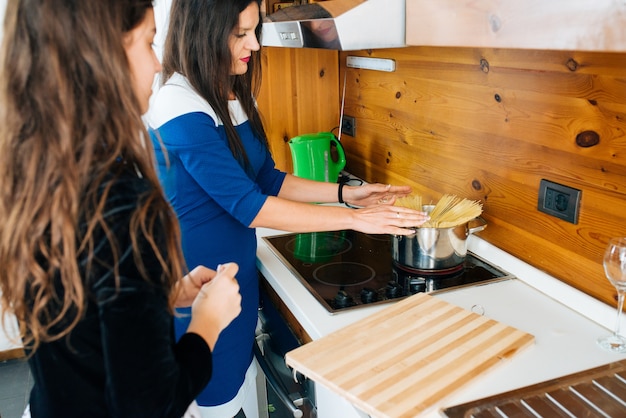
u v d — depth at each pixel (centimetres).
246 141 149
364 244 178
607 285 124
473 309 131
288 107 230
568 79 124
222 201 132
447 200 155
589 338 117
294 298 140
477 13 93
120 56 72
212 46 128
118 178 73
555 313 129
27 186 70
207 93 131
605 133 117
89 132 71
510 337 113
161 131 129
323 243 179
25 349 80
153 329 72
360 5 126
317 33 143
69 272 70
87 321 73
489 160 155
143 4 76
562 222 133
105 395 76
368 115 218
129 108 73
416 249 148
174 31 131
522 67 137
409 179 197
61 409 79
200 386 83
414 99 185
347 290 143
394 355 108
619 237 118
